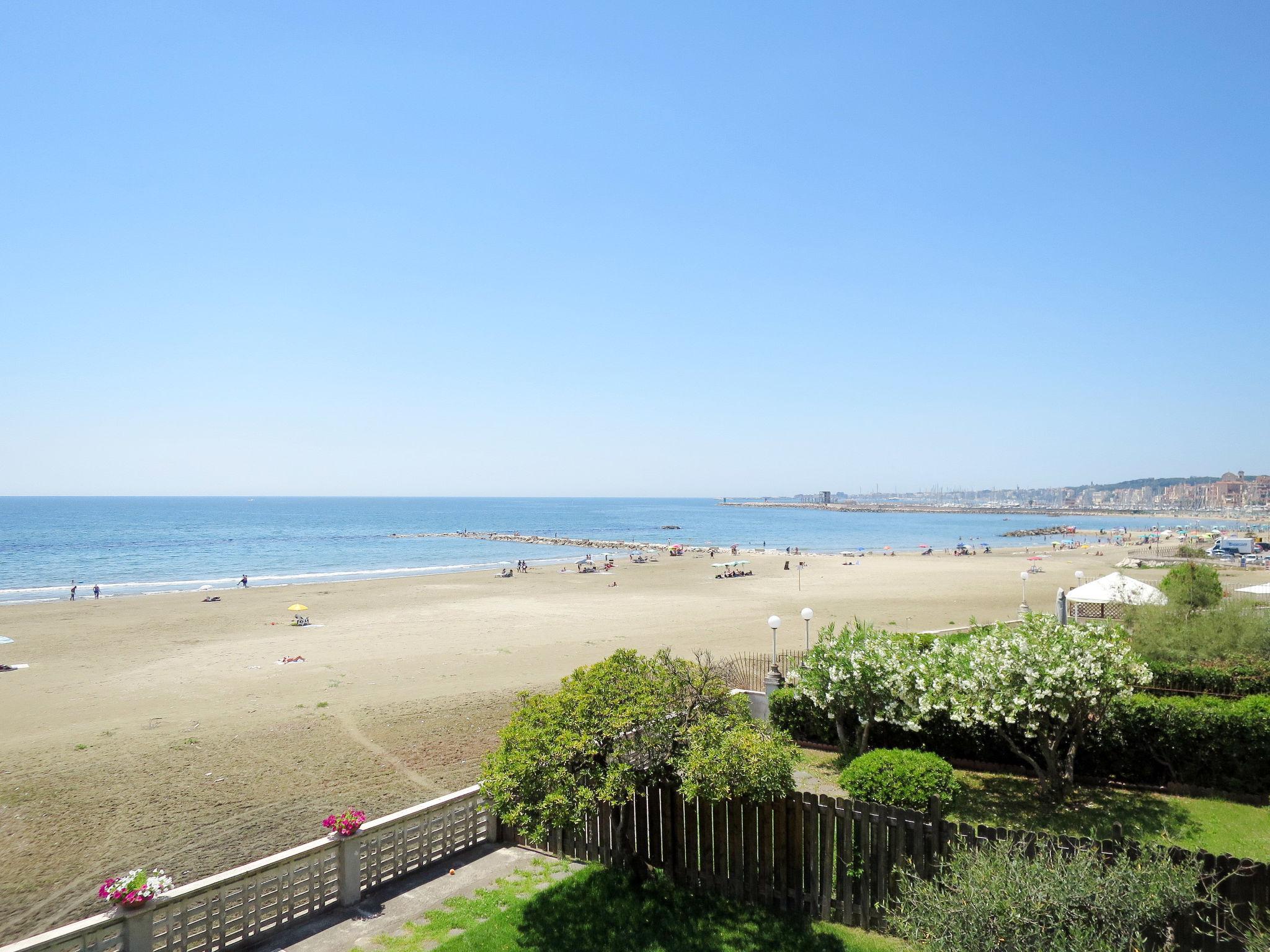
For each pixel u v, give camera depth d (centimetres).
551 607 4953
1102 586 2838
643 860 1022
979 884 636
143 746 1981
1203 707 1344
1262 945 620
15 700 2514
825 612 4509
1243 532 17800
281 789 1653
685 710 1038
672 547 10819
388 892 1014
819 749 1638
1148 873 647
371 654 3291
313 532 16100
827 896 919
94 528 16275
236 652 3375
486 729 2109
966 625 3897
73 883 1230
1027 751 1468
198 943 845
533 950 857
